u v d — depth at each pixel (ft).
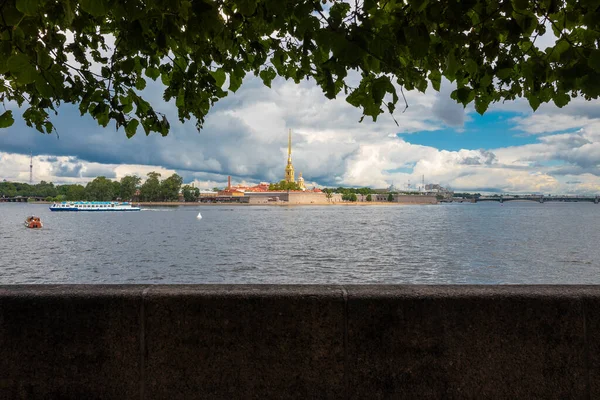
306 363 11.75
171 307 11.80
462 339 11.68
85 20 14.03
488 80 14.58
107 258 181.06
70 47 15.92
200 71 17.72
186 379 11.76
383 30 10.91
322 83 15.06
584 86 11.26
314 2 11.27
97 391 11.80
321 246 223.92
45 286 12.41
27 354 11.78
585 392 11.60
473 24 13.60
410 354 11.71
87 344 11.82
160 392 11.78
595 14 10.78
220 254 192.95
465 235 288.71
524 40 13.83
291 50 17.43
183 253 196.65
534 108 14.56
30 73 10.41
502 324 11.65
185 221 493.77
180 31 12.49
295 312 11.76
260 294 11.80
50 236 286.05
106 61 17.26
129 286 12.41
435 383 11.68
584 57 11.35
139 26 12.51
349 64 10.88
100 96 16.26
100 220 510.99
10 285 12.51
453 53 12.75
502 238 266.36
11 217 572.51
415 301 11.71
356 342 11.76
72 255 190.60
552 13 11.75
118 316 11.83
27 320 11.77
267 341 11.76
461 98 15.65
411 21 12.03
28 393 11.78
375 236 282.56
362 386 11.73
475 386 11.65
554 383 11.63
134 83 17.92
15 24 10.40
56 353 11.80
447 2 11.15
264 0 11.19
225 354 11.76
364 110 12.51
